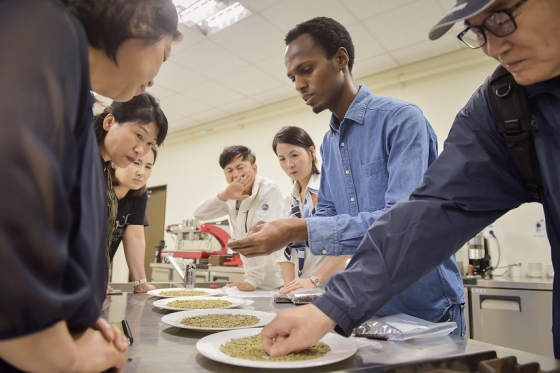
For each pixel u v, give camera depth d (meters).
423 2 2.76
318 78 1.19
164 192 5.98
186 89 4.23
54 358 0.38
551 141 0.72
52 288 0.35
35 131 0.34
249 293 1.64
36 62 0.37
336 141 1.33
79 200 0.43
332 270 1.82
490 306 2.50
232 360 0.58
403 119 1.08
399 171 1.03
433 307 1.06
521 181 0.81
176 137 5.82
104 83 0.57
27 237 0.32
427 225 0.77
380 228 0.77
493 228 3.13
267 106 4.69
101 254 0.50
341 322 0.69
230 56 3.53
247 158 2.34
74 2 0.47
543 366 0.61
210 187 5.32
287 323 0.67
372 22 2.99
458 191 0.79
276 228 0.93
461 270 3.10
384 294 0.72
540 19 0.59
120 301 1.34
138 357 0.65
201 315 0.98
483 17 0.63
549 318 2.29
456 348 0.72
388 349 0.72
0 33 0.37
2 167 0.32
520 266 2.98
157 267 4.00
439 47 3.36
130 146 1.30
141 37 0.52
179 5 2.97
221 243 3.82
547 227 0.80
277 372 0.58
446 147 0.85
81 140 0.45
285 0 2.76
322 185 1.46
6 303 0.31
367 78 3.89
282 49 3.40
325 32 1.16
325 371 0.59
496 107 0.77
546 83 0.70
